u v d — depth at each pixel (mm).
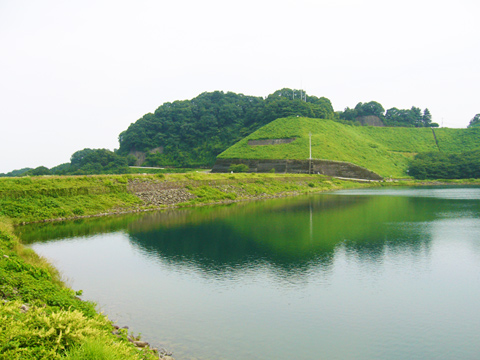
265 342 16328
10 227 37375
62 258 29359
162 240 35469
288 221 45719
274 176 92438
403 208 57406
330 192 90250
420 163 133250
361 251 31141
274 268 26703
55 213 46812
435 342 16578
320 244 33656
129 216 49812
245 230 40062
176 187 66188
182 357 14789
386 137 177000
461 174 131750
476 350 15922
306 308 20016
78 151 170250
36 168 124438
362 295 21844
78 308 16031
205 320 18406
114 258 29344
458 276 25031
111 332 14727
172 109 197500
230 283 23734
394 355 15492
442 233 38188
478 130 181625
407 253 30578
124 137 190625
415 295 21875
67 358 10391
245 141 151000
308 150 129500
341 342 16469
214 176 77250
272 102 182625
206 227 41844
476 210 54875
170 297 21375
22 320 11867
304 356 15250
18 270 18891
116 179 59000
